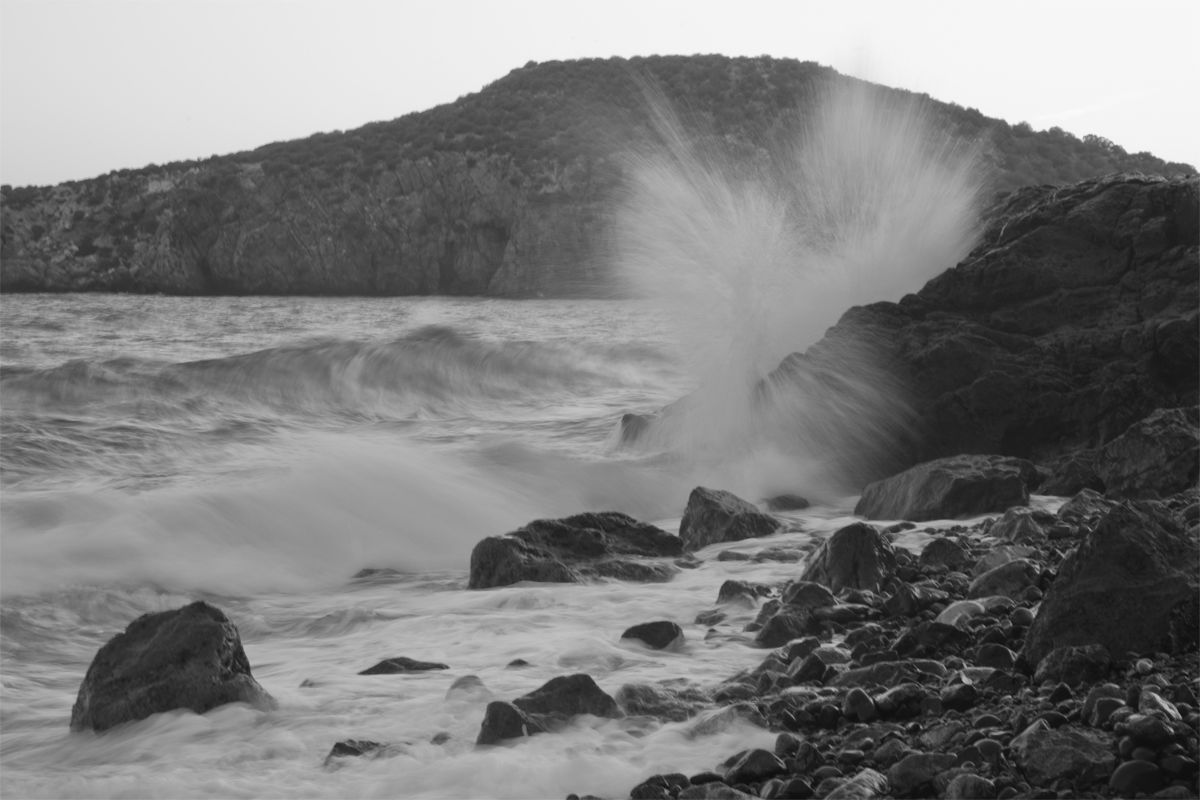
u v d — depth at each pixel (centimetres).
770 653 630
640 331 4134
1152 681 471
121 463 1418
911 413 1370
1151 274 1387
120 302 7456
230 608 894
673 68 11769
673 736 489
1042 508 1037
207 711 557
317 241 10600
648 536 977
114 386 1973
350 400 2073
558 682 524
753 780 438
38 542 1011
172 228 10556
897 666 542
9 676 712
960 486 1073
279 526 1113
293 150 11825
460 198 10769
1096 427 1309
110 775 486
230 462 1441
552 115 11538
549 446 1609
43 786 473
